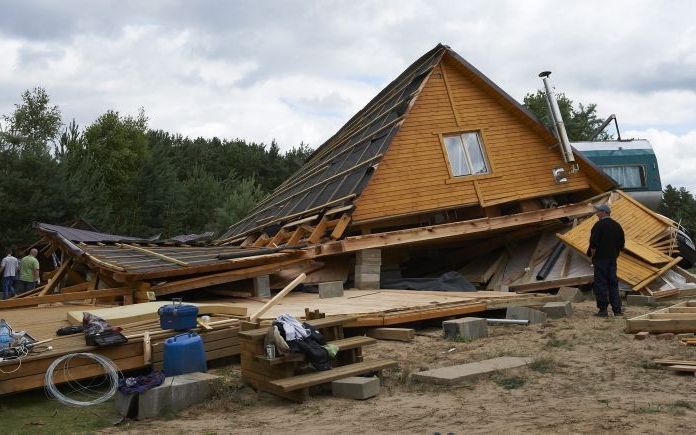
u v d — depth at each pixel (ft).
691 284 41.52
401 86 61.41
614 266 31.81
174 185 161.07
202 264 38.73
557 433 13.60
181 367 21.01
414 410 16.88
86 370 21.20
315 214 53.67
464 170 52.60
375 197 48.21
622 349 23.02
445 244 56.34
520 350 24.00
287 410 18.24
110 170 156.25
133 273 36.14
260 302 37.19
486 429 14.42
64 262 51.93
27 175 105.29
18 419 18.49
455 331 27.43
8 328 22.15
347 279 46.65
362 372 20.13
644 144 68.74
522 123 55.26
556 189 54.95
